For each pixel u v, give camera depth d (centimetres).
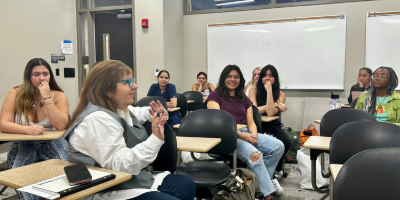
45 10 458
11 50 401
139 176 130
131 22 544
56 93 218
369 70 411
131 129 130
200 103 477
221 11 532
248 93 353
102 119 118
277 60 499
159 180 140
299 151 279
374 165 99
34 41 438
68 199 87
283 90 504
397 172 96
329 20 467
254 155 220
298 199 241
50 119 201
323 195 228
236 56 523
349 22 462
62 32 498
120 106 130
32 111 207
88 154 120
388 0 441
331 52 470
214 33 535
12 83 404
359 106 286
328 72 474
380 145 154
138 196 118
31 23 432
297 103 498
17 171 113
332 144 164
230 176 208
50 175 108
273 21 496
